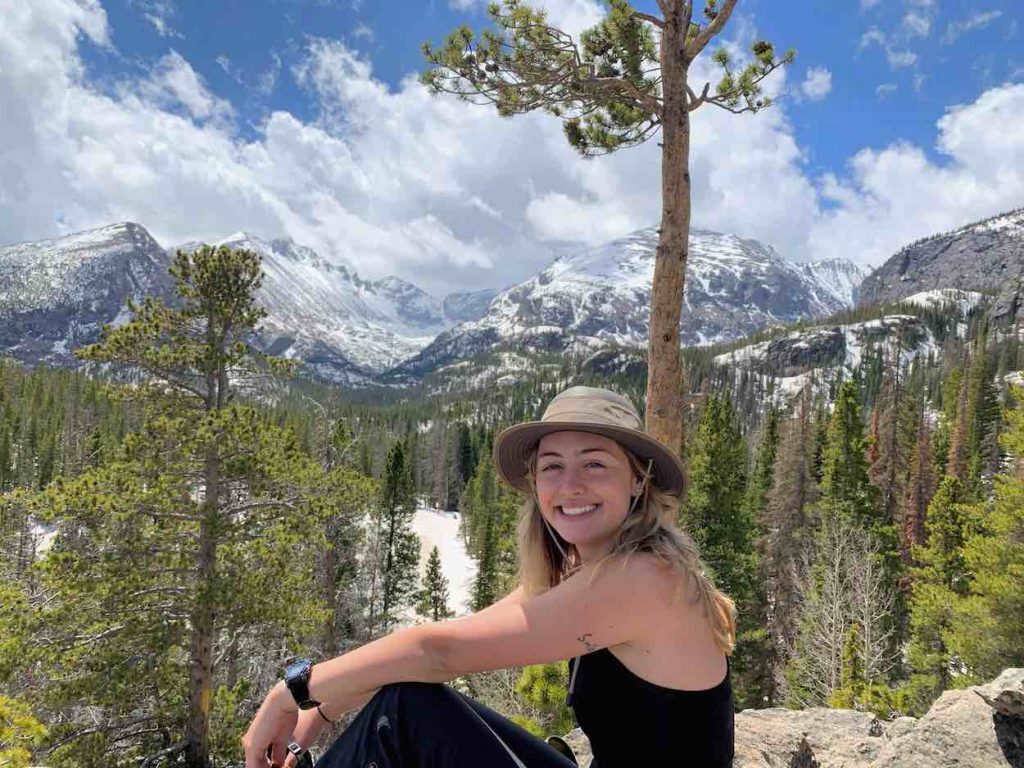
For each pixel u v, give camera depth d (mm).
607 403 1977
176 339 14875
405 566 36219
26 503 12930
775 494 40594
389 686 1847
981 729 3846
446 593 38719
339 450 31109
